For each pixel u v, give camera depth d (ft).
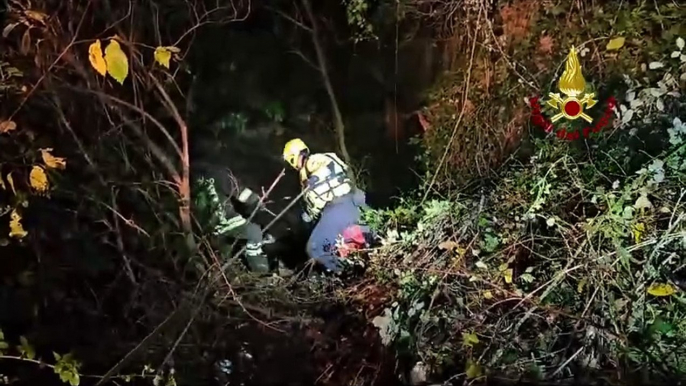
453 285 14.64
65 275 14.62
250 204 20.99
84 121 15.20
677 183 14.52
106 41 14.82
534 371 12.16
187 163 15.85
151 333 13.07
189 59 23.36
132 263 15.53
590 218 14.55
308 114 28.37
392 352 13.99
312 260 18.93
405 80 26.58
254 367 14.33
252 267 18.80
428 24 25.44
